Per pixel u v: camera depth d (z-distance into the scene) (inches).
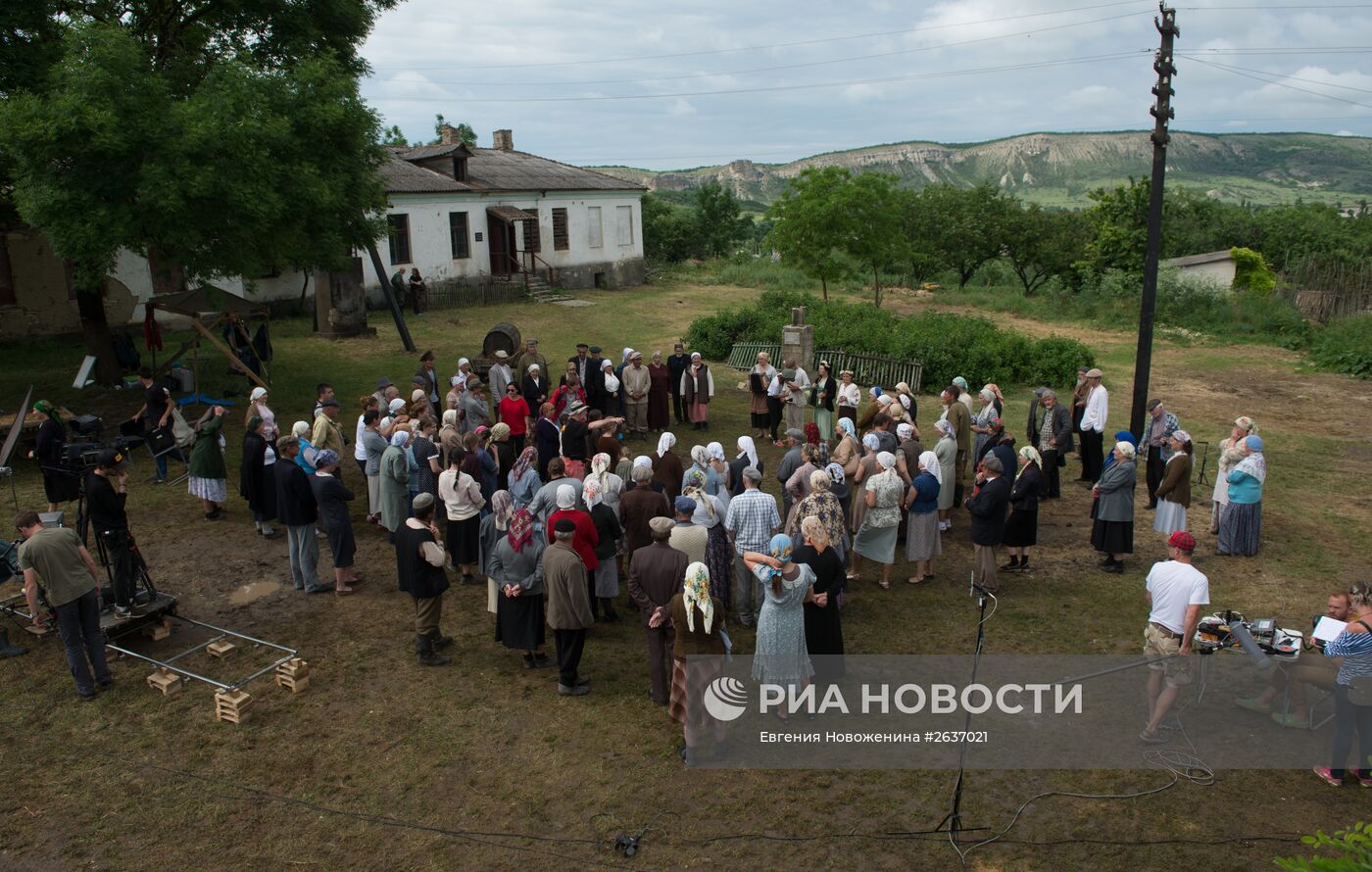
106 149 544.4
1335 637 268.4
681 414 700.7
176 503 502.0
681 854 231.6
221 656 330.3
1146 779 259.9
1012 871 224.2
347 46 808.3
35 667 323.0
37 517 303.1
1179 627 268.8
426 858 230.2
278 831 239.8
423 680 318.7
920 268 1828.2
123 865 226.4
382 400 510.6
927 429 671.1
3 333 912.3
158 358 882.8
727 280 1708.9
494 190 1368.1
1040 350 863.7
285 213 639.1
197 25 753.0
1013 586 399.5
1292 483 559.2
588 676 321.7
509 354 835.4
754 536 346.9
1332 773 254.5
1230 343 1136.2
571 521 299.3
